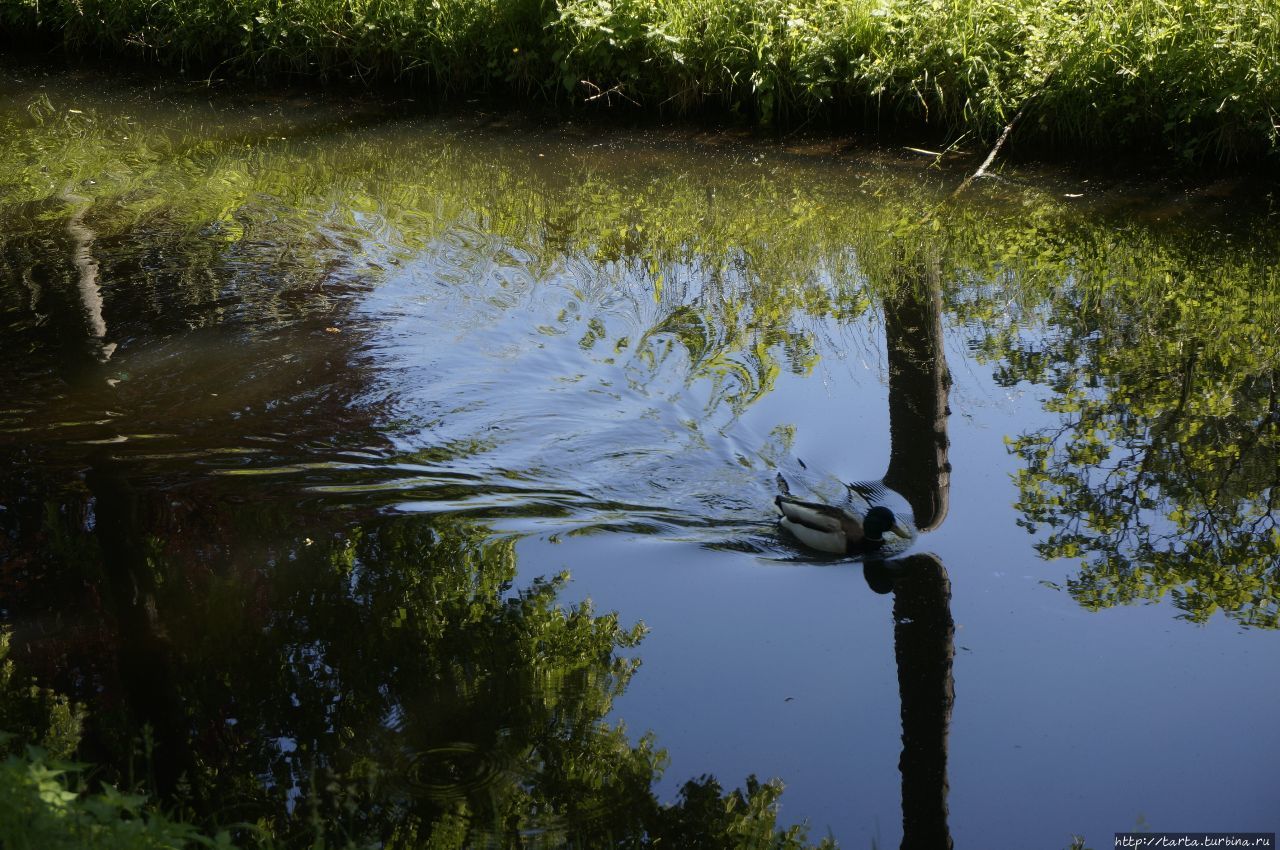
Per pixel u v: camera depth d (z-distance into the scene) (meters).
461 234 11.29
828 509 6.92
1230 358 8.87
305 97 15.41
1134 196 11.75
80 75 16.25
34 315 9.28
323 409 8.17
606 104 14.65
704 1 14.25
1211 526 6.91
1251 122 11.88
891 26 13.29
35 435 7.69
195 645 5.86
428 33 15.07
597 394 8.52
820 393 8.53
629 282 10.33
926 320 9.56
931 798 4.96
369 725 5.32
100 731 5.21
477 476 7.51
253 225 11.34
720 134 13.85
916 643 5.96
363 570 6.53
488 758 5.13
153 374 8.50
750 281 10.36
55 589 6.26
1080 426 8.05
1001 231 11.17
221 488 7.23
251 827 4.26
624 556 6.78
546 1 14.84
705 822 4.76
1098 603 6.27
